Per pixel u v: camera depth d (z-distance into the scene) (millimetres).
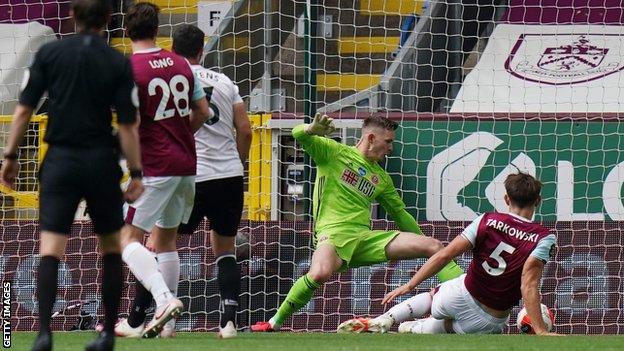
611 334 32000
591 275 32812
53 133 17016
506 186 27188
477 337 25234
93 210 17359
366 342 22688
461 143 34875
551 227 32969
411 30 38031
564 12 37531
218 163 24609
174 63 22797
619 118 35312
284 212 35062
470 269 27625
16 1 38062
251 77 38062
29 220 32219
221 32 38531
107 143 17203
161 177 22578
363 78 37531
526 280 26562
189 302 31938
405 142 34781
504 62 37281
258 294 32188
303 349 20094
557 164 34938
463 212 34750
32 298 32000
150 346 20797
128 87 17203
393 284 32250
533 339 24266
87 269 32250
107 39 37531
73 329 32000
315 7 34406
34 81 17203
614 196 34938
